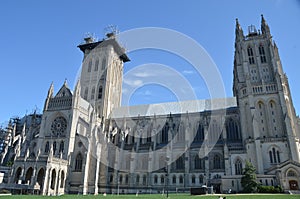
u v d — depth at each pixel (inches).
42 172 3275.1
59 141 3718.0
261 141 3442.4
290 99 3750.0
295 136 3326.8
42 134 3865.7
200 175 3656.5
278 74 3747.5
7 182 3189.0
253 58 4197.8
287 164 2987.2
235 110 4210.1
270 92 3715.6
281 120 3540.8
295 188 2866.6
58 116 3981.3
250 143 3508.9
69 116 3831.2
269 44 4101.9
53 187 3181.6
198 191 2672.2
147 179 3841.0
